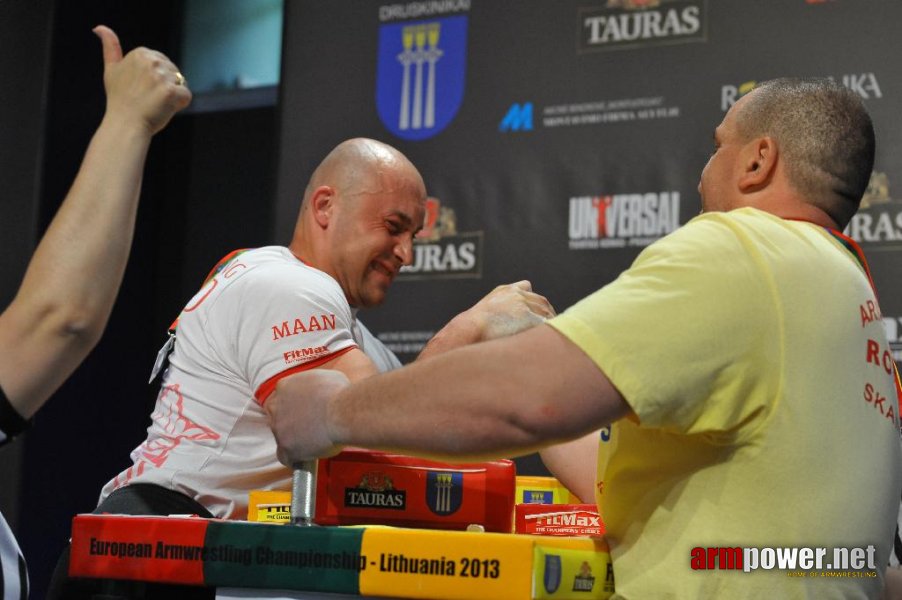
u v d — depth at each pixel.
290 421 1.21
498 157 3.37
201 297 2.05
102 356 4.23
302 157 3.57
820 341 1.15
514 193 3.34
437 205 3.40
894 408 1.26
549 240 3.29
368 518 1.27
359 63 3.55
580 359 1.07
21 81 4.04
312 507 1.22
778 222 1.25
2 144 4.01
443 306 3.36
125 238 1.11
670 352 1.08
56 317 1.07
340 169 2.31
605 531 1.21
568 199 3.29
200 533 1.17
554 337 1.09
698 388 1.09
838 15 3.09
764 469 1.12
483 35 3.43
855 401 1.17
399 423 1.11
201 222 4.48
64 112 4.07
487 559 1.07
